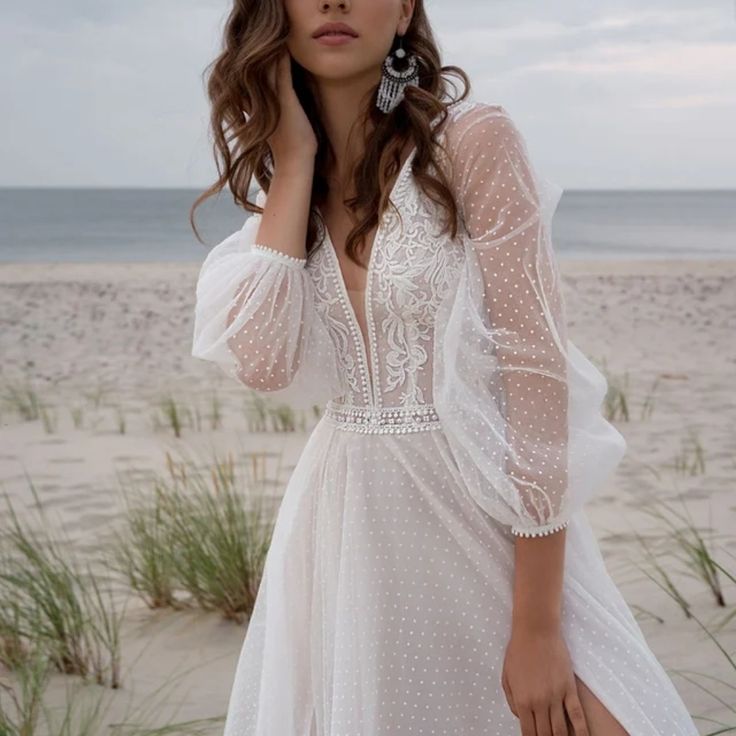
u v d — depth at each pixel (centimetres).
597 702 190
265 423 857
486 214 194
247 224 229
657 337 1412
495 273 193
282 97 209
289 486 222
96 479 684
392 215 197
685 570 473
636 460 712
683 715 194
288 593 213
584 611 197
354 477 202
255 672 225
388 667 200
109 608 441
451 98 218
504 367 192
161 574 440
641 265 2594
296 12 205
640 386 1034
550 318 192
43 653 373
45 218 6241
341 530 205
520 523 189
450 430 192
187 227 5372
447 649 199
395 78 208
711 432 810
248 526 481
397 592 200
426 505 200
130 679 375
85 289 1898
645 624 413
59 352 1302
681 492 624
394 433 201
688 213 7781
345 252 204
